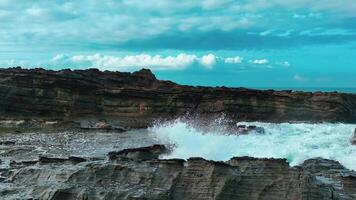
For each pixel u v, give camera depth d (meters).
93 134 40.91
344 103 53.47
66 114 54.78
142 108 56.19
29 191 21.05
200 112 54.94
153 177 20.75
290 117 53.06
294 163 30.28
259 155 31.55
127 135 40.53
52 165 23.33
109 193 20.00
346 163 30.08
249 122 49.84
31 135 39.91
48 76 56.22
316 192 19.70
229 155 31.58
